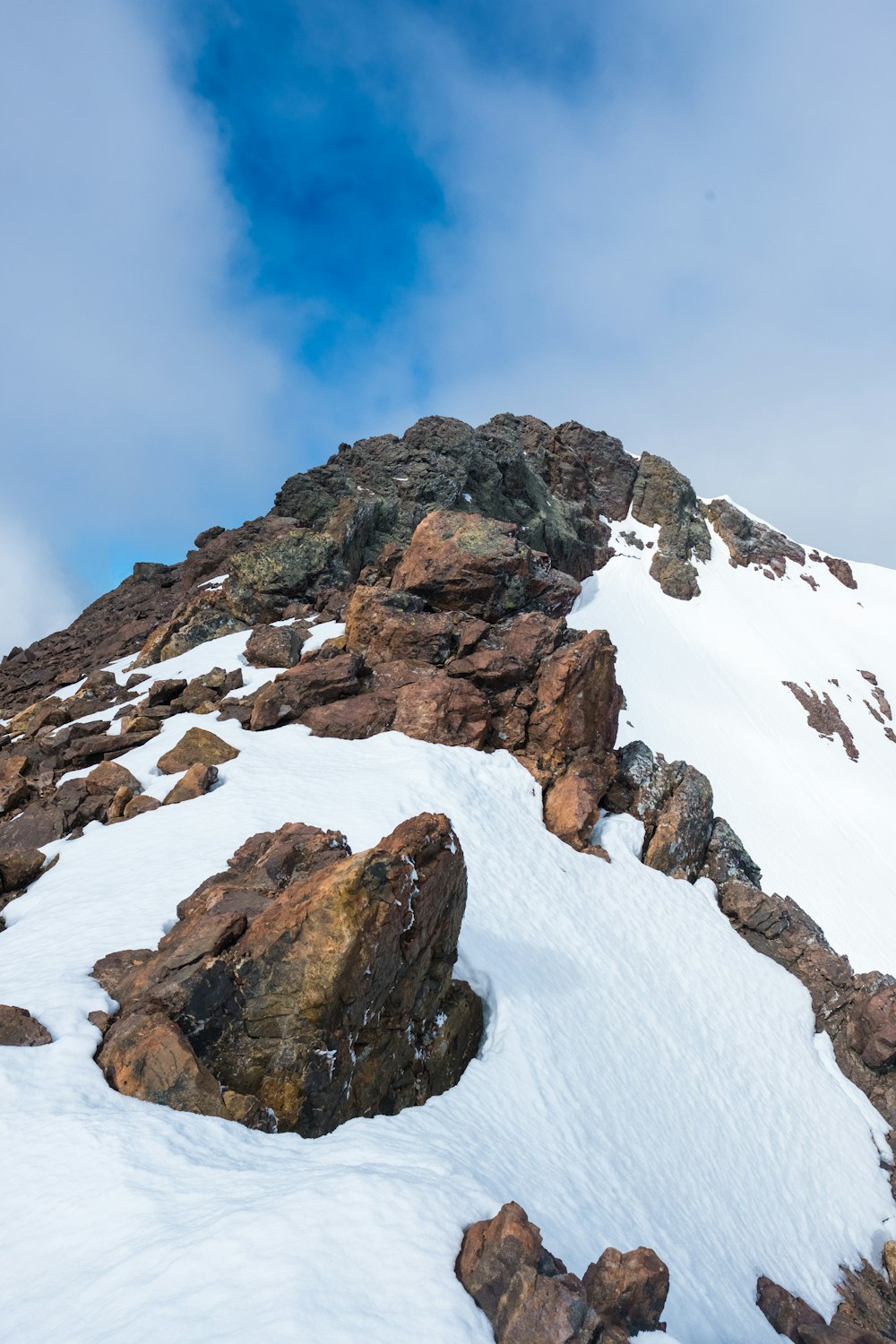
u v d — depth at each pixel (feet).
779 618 387.96
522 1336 23.76
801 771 285.23
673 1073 64.64
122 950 50.03
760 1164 62.80
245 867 57.31
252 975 40.52
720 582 393.50
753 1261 52.19
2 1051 37.24
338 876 42.45
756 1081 72.38
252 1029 39.45
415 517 217.56
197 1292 22.80
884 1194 69.41
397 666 114.93
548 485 353.72
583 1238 36.96
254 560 162.71
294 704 106.32
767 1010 83.66
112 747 99.66
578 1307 24.39
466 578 124.16
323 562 165.27
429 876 46.09
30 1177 29.25
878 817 272.92
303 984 39.83
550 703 106.01
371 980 42.29
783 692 331.36
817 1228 61.26
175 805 78.33
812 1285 54.90
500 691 110.52
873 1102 81.05
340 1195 27.48
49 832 76.84
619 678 289.33
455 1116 44.42
